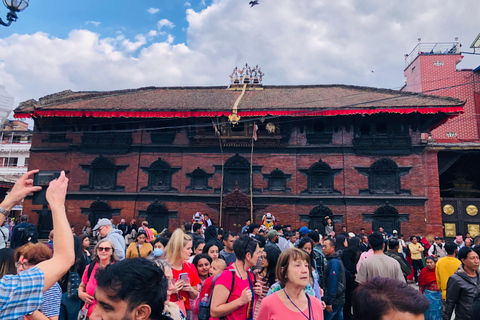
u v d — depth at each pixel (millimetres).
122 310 1883
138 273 1919
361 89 28234
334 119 24484
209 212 24391
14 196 2467
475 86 36844
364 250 12977
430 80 37562
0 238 10117
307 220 23719
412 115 23359
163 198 24875
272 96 28375
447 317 5641
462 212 24812
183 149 25516
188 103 26578
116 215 24906
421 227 22391
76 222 24953
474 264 5445
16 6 8344
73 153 26125
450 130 36656
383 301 1759
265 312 3586
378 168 23594
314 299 3744
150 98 28750
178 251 5797
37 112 24359
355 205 23328
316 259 7898
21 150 45625
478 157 27047
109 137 26062
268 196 24047
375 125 24141
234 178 24875
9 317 2109
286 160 24656
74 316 6172
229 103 26172
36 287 2207
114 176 25531
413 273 16031
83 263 7168
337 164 24141
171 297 5207
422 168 23250
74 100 27125
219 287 4344
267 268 5520
